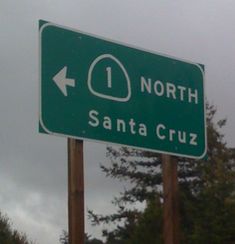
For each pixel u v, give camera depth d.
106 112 12.12
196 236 31.17
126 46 12.54
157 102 12.81
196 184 43.72
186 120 13.16
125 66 12.47
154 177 51.41
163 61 13.02
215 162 40.12
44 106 11.48
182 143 13.05
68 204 11.88
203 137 13.36
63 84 11.70
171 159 13.24
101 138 12.00
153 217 35.31
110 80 12.25
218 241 30.78
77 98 11.81
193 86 13.36
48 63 11.62
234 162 44.66
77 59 11.90
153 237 34.88
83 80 11.91
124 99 12.38
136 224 40.22
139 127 12.50
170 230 13.20
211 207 31.19
